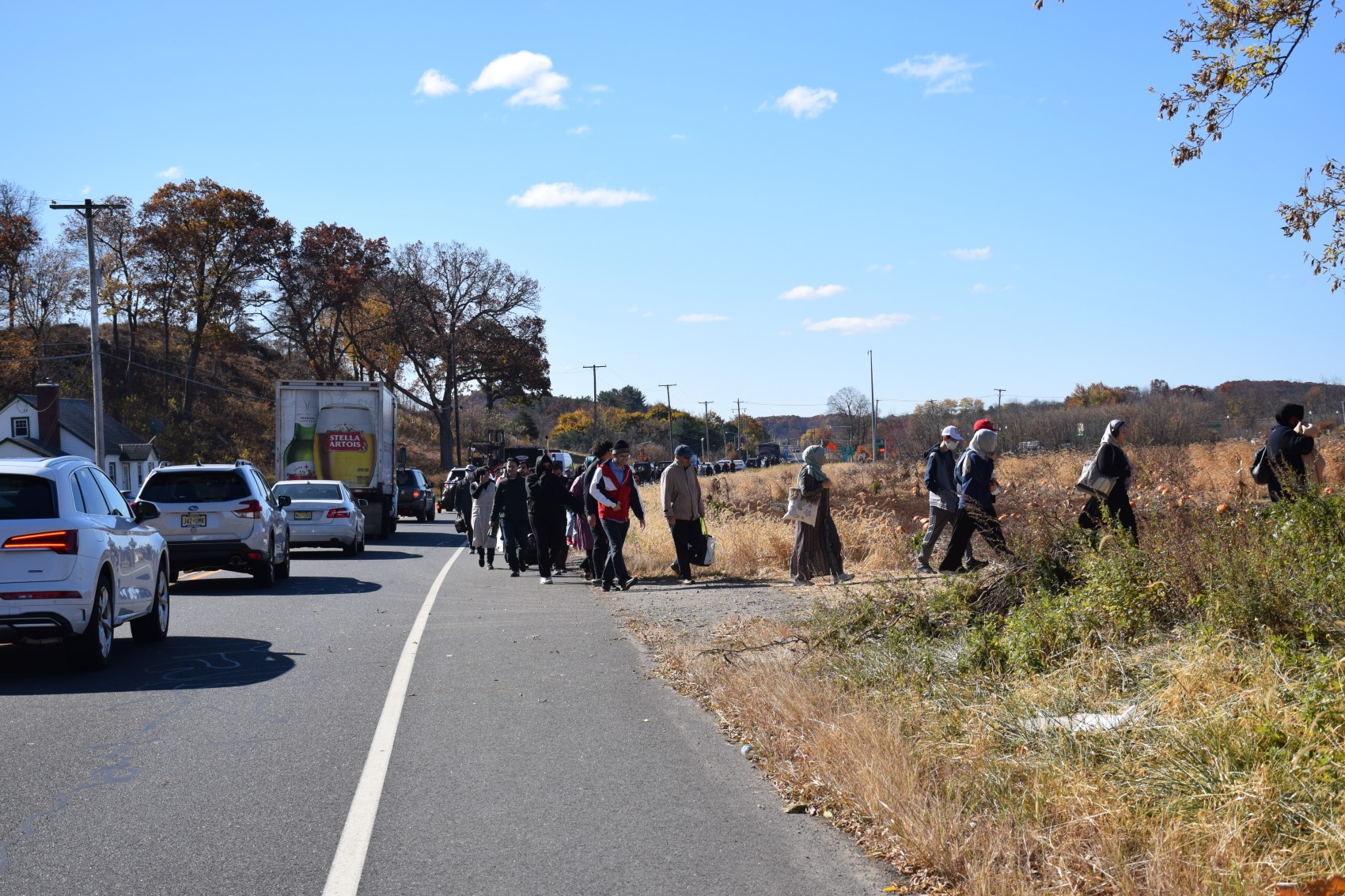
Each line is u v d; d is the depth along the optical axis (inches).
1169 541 315.6
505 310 3319.4
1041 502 494.0
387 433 1231.5
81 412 2551.7
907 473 1552.7
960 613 335.0
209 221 3061.0
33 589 353.4
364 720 295.7
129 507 443.8
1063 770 206.1
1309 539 316.5
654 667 367.2
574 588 624.1
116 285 3230.8
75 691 338.0
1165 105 410.3
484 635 442.9
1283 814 177.3
